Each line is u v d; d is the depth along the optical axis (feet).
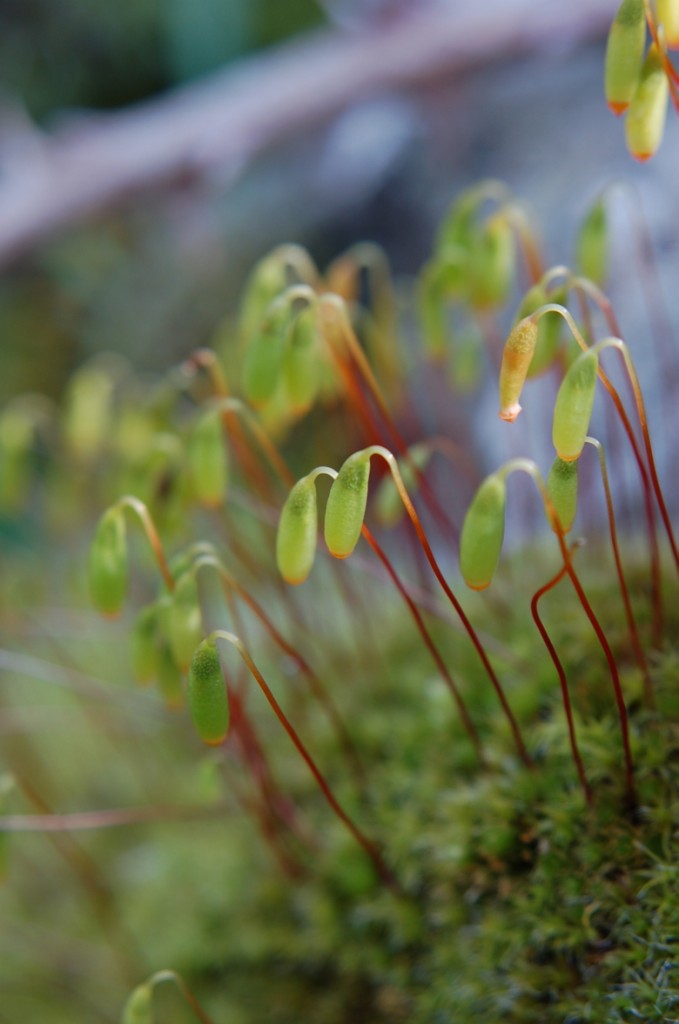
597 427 0.31
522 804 0.25
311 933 0.27
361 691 0.29
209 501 0.25
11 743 0.34
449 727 0.27
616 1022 0.23
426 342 0.27
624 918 0.24
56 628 0.37
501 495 0.22
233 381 0.30
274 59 0.43
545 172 0.41
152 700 0.31
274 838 0.27
